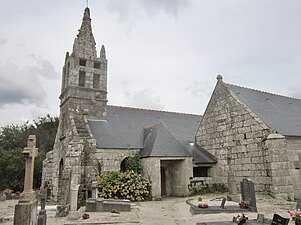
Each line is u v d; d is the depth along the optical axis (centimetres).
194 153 1830
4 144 3117
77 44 1931
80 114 1805
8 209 1366
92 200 1184
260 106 1689
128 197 1419
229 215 964
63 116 1992
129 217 1001
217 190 1692
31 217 668
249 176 1488
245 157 1530
